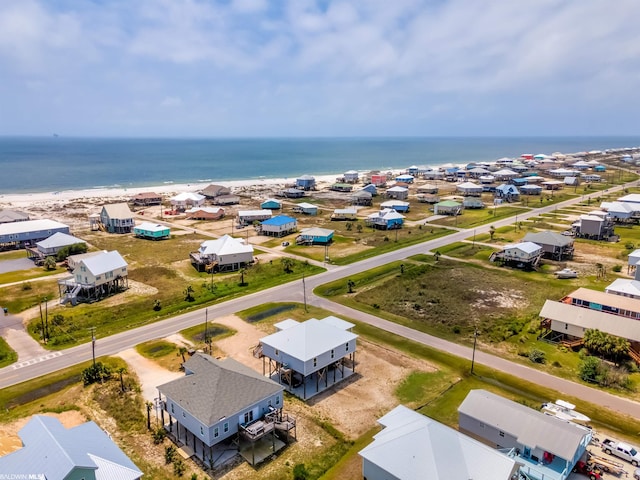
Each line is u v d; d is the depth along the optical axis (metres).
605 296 59.94
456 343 53.81
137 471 28.52
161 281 75.94
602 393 43.00
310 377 46.44
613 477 31.75
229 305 65.62
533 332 56.69
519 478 29.59
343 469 33.19
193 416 33.97
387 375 46.59
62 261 87.19
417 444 29.94
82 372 45.97
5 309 63.38
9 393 43.00
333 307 64.81
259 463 33.81
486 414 34.91
